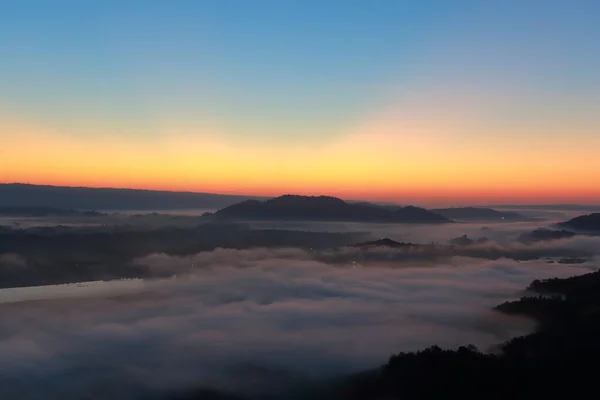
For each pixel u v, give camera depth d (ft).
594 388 129.39
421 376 160.86
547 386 135.44
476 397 138.92
